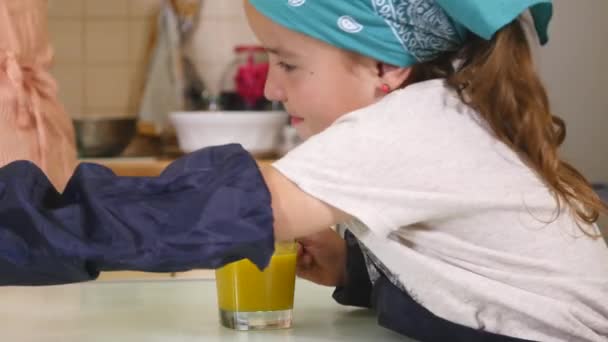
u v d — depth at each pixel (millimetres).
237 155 833
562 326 886
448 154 891
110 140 2123
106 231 763
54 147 1345
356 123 878
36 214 754
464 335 896
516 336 882
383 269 979
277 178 837
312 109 982
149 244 761
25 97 1275
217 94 2357
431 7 933
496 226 906
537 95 940
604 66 1822
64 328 964
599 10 1813
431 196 869
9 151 1237
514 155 927
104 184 798
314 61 959
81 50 2357
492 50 938
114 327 968
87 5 2350
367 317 1056
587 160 1836
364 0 931
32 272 759
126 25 2361
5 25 1259
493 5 899
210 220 779
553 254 915
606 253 967
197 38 2354
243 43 2381
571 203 944
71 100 2359
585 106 1827
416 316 923
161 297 1135
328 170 844
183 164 841
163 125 2273
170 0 2283
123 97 2373
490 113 927
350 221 916
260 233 785
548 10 966
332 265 1112
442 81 954
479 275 902
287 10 940
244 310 961
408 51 957
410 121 894
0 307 1066
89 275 775
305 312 1079
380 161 859
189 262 769
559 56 1817
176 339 917
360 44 942
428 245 911
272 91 1006
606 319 920
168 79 2271
